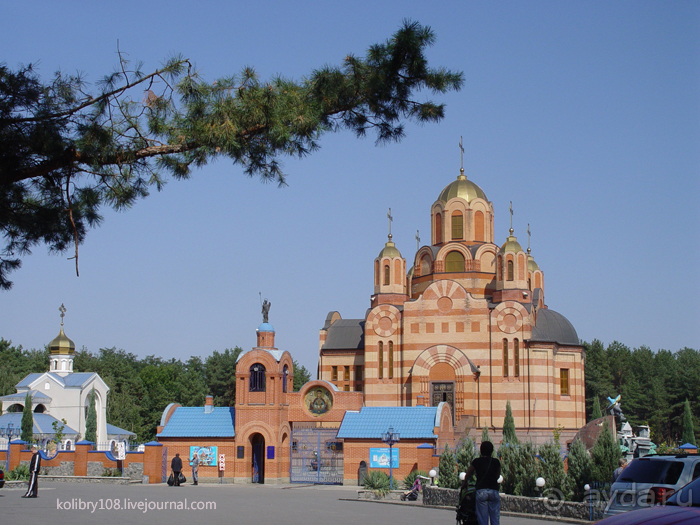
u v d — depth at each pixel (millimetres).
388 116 20297
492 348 70312
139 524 26312
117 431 95250
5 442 68625
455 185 80562
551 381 69688
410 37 19047
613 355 133125
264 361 58812
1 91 18375
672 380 123312
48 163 19047
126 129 19844
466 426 65688
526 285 72125
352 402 61000
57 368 91938
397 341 73375
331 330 81125
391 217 79062
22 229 20141
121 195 20641
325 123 20391
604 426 32062
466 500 20391
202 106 19484
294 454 60625
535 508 30859
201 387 128750
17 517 28078
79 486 50000
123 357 153875
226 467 58219
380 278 77062
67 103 19406
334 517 30297
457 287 72000
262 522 27734
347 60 19906
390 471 50062
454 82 19797
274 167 20562
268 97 19281
